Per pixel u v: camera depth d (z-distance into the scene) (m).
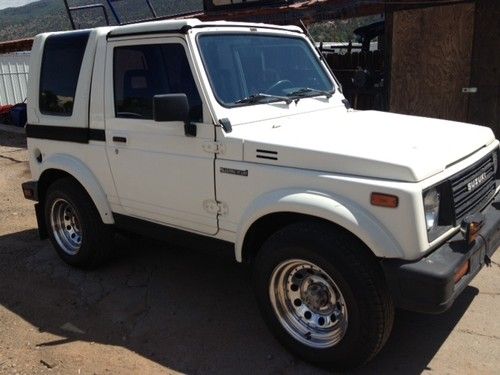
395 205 2.85
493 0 7.60
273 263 3.32
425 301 2.85
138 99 4.00
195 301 4.31
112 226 4.69
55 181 4.88
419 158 2.99
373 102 9.53
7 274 4.98
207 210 3.71
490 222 3.42
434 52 8.30
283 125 3.77
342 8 8.60
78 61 4.45
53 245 5.14
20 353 3.67
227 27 3.96
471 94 8.12
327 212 3.00
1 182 8.72
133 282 4.68
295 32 4.60
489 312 3.93
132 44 4.01
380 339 3.06
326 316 3.33
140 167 4.05
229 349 3.62
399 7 8.46
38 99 4.86
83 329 3.96
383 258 2.95
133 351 3.64
